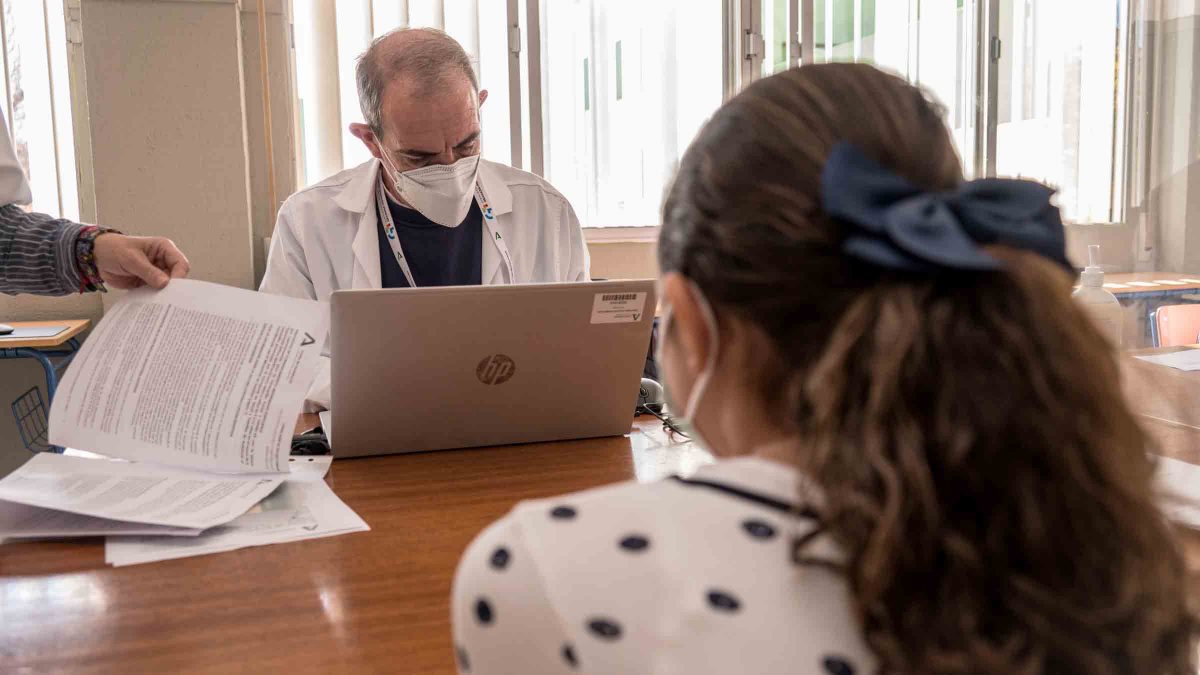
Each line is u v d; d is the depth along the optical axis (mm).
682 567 404
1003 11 3988
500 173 2236
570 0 3533
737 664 381
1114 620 391
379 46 1974
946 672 364
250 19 3119
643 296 1299
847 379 394
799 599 395
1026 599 374
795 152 432
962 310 388
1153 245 4172
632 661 390
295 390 1173
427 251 2117
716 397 477
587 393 1367
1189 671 462
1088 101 4105
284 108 3191
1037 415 378
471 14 3396
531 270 2219
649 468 1258
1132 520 402
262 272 3215
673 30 3689
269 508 1065
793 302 420
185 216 3000
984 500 378
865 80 466
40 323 2965
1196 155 4164
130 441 1147
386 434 1293
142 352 1184
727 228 438
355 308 1147
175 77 2943
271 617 793
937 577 375
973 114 3992
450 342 1228
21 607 810
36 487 1056
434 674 698
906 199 414
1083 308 412
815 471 406
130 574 883
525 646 421
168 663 713
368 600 828
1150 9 4109
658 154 3711
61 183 3146
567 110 3572
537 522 443
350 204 2104
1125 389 426
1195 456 1128
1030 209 450
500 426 1352
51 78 3090
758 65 3785
